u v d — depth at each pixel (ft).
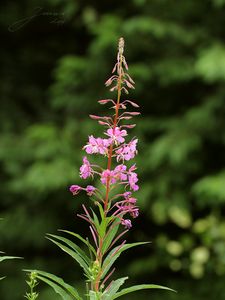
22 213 36.55
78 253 9.05
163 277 35.47
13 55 40.86
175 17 35.60
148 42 35.24
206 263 34.50
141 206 33.55
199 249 34.53
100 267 8.96
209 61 29.99
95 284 9.00
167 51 35.55
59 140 34.50
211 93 35.65
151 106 36.83
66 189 35.14
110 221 9.39
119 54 9.02
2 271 34.76
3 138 36.47
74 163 34.01
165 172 33.91
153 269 35.09
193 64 34.37
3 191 36.91
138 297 33.01
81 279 34.76
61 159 33.45
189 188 34.12
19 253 37.06
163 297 32.91
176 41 35.22
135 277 35.06
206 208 36.29
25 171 35.58
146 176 34.17
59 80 37.88
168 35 35.24
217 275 34.32
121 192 30.55
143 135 35.17
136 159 33.65
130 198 9.05
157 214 34.78
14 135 37.22
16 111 39.32
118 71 9.04
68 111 37.06
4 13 39.60
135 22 32.68
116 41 33.35
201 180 30.48
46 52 41.06
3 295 32.89
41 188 32.22
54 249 36.68
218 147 34.73
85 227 36.91
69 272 35.24
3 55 40.55
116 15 37.01
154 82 35.76
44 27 39.91
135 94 35.96
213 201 31.45
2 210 36.99
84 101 35.99
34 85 40.81
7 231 36.09
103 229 8.93
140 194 33.12
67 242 9.04
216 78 31.89
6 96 39.68
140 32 34.50
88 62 35.01
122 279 9.16
